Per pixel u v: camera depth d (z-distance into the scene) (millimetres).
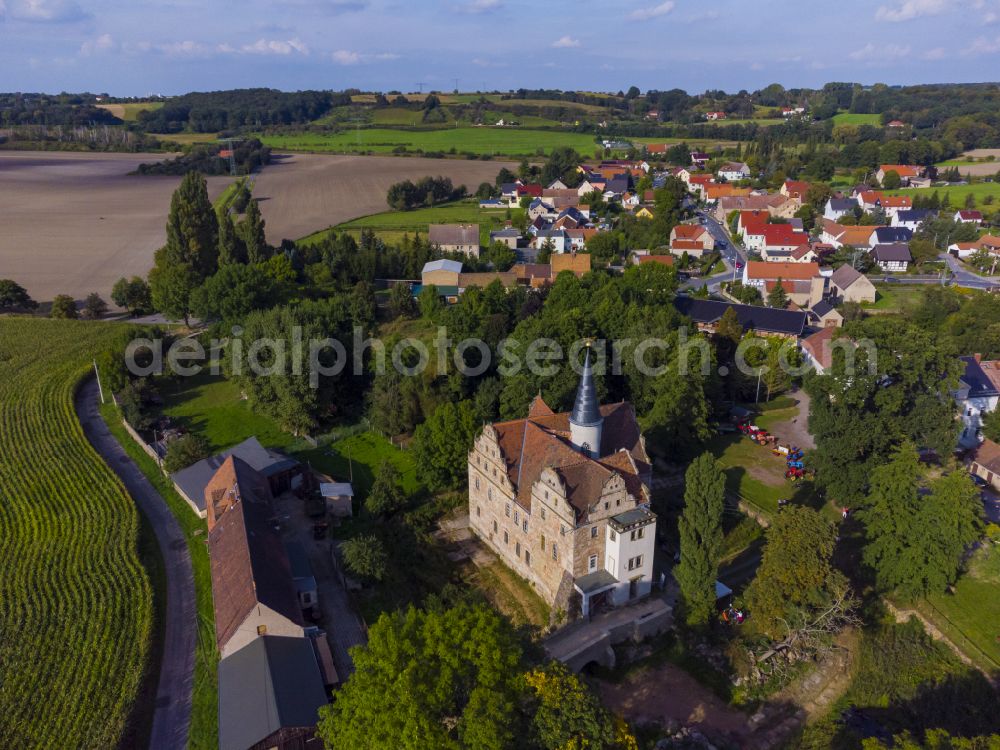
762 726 63312
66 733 59875
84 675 65625
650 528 72562
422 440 94812
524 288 160000
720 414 115250
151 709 63281
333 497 90000
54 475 100938
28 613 73625
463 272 191375
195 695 64500
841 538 85812
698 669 68250
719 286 189500
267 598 65125
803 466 99500
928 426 88750
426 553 84938
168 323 166000
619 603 73438
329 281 180125
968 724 63125
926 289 175625
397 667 49719
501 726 46906
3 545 85250
